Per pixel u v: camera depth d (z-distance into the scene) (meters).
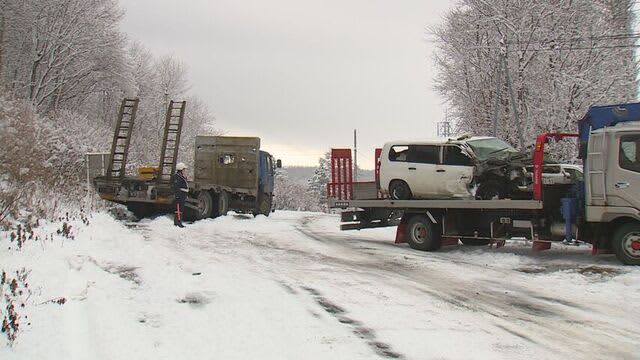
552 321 6.96
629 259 10.41
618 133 10.55
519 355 5.56
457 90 30.88
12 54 35.03
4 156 14.60
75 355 5.13
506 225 11.96
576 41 26.48
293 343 5.74
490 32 29.39
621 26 26.73
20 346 5.22
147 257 10.40
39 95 35.06
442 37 31.33
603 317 7.19
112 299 7.25
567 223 11.06
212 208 19.77
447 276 9.82
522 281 9.46
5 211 11.70
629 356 5.64
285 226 18.77
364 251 12.89
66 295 7.14
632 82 25.59
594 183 10.77
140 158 34.06
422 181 13.27
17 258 8.84
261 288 8.20
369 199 14.20
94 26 35.94
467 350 5.66
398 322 6.64
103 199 18.36
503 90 29.45
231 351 5.45
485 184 12.29
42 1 33.47
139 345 5.52
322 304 7.41
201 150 22.23
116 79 39.66
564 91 25.72
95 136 28.95
